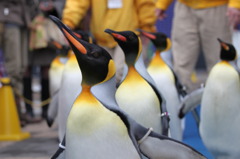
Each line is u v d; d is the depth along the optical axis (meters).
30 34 7.91
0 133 6.11
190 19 4.94
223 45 3.67
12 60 7.19
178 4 5.04
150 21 4.79
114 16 4.67
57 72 6.20
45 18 7.75
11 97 6.25
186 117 5.53
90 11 5.27
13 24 7.11
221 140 3.68
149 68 4.06
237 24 4.57
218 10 4.82
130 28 4.70
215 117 3.63
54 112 4.58
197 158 2.31
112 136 2.19
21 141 5.87
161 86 3.92
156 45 4.23
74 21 4.93
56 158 2.36
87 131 2.19
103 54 2.27
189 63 5.00
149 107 2.87
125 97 2.88
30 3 7.87
